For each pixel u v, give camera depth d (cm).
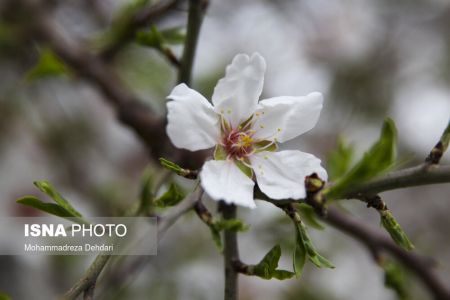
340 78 58
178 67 37
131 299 48
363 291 55
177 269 49
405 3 61
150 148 41
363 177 30
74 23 52
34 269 46
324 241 53
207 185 32
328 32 60
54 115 53
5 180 52
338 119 57
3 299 31
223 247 33
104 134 57
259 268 32
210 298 50
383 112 57
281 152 33
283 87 56
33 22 46
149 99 49
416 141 57
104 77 44
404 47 61
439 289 39
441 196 64
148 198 34
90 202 50
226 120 34
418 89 59
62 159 53
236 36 56
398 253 40
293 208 32
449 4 62
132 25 42
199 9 35
